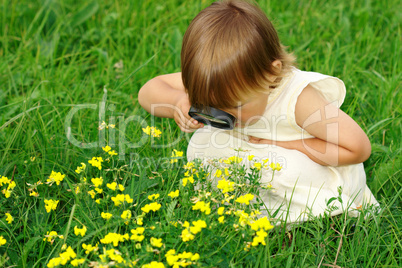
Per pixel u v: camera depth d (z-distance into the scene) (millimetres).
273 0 4035
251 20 1839
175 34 3465
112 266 1626
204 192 1792
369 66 3432
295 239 1978
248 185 1920
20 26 3711
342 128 1989
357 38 3609
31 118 2506
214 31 1811
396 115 2775
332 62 3287
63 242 1797
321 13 4020
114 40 3643
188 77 1864
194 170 1981
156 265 1557
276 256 1838
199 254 1733
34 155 2369
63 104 2723
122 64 3299
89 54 3541
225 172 1923
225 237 1772
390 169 2314
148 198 1906
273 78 1887
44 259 1860
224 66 1778
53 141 2506
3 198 1999
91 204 2014
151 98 2391
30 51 3422
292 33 3727
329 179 2113
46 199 2010
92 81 3021
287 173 2031
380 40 3590
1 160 2332
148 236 1825
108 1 4090
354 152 1998
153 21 3867
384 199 2117
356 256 1861
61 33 3578
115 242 1639
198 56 1808
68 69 3145
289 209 2074
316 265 1860
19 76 3141
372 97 2992
